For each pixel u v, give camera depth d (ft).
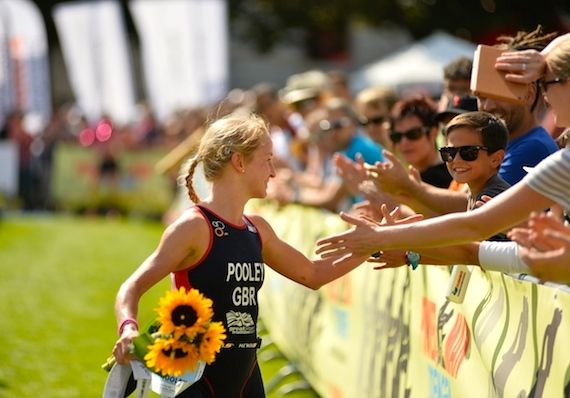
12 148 165.78
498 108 34.55
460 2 164.86
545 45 34.30
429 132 43.88
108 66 168.55
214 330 25.84
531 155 34.12
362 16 186.70
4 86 167.84
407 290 35.68
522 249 22.13
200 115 128.88
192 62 154.61
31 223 142.20
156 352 25.58
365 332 41.45
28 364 57.41
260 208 79.46
